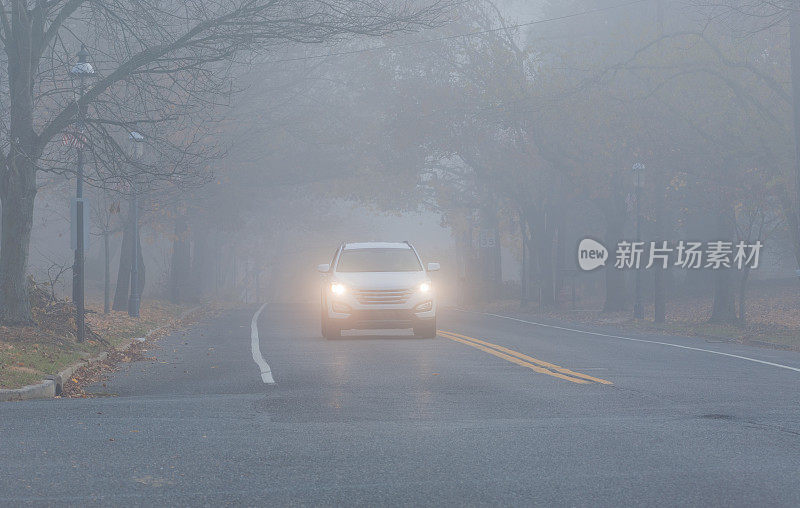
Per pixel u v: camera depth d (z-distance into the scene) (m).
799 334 101.88
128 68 77.94
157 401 48.44
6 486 28.73
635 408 45.56
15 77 80.12
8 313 78.38
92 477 30.03
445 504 26.69
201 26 77.25
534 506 26.41
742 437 37.19
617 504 26.55
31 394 51.22
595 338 99.00
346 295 88.75
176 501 27.05
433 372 62.25
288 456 33.47
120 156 83.38
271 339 95.06
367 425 40.41
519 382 56.53
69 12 82.06
